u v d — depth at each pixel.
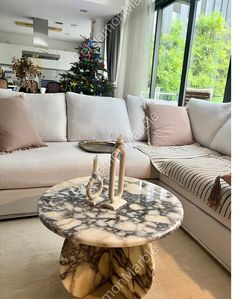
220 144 2.19
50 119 2.25
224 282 1.36
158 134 2.42
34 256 1.44
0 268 1.33
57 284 1.26
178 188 1.85
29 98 2.23
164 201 1.21
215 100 2.88
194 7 3.14
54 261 1.41
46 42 6.26
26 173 1.66
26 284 1.25
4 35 7.98
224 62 2.73
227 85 2.65
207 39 3.01
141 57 3.93
